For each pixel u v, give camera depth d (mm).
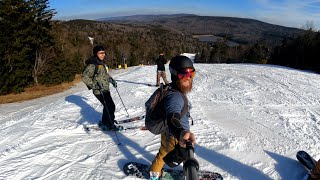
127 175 3875
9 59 21172
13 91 21469
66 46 38438
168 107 2508
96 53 5523
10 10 22172
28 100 18172
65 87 24688
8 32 22031
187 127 2711
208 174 3738
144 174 3820
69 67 28703
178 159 2961
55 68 26562
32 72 25156
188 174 1867
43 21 26031
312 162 4121
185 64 2576
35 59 25141
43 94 20875
